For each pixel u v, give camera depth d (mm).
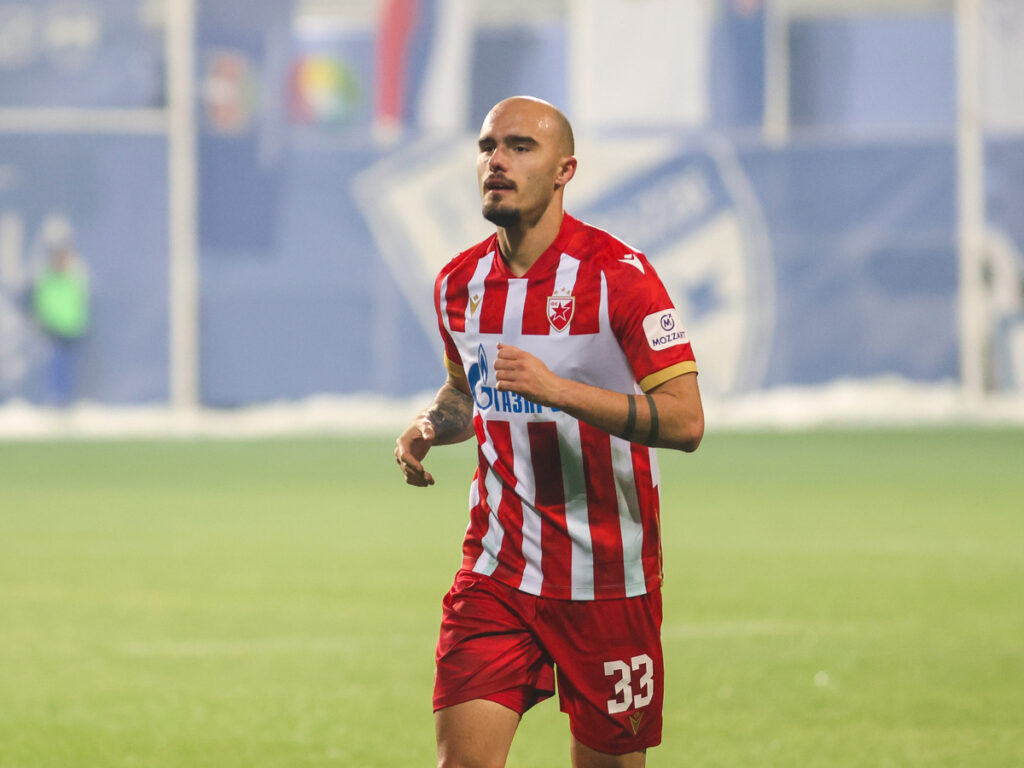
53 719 20641
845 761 18359
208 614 28547
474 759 13570
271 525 42031
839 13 78500
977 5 78062
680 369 13305
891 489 50781
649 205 78750
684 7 78688
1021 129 78125
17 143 76875
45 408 76625
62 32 77062
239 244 77938
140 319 77562
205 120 77562
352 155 78188
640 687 13906
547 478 13711
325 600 30031
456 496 49812
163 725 20328
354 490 51438
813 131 78500
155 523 42531
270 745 19281
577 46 78750
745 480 54125
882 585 31578
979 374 78125
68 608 29219
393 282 78375
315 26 78062
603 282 13492
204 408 78000
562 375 13648
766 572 33344
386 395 78562
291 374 78312
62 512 45188
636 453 13672
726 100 78750
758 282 78500
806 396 78312
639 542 13805
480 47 78688
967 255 78000
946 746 19016
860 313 78312
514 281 13766
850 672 23328
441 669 13906
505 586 13867
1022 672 23297
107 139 77188
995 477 54406
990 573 33125
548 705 22234
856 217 78375
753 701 21547
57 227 77062
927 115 78438
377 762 18484
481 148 13773
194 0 77062
